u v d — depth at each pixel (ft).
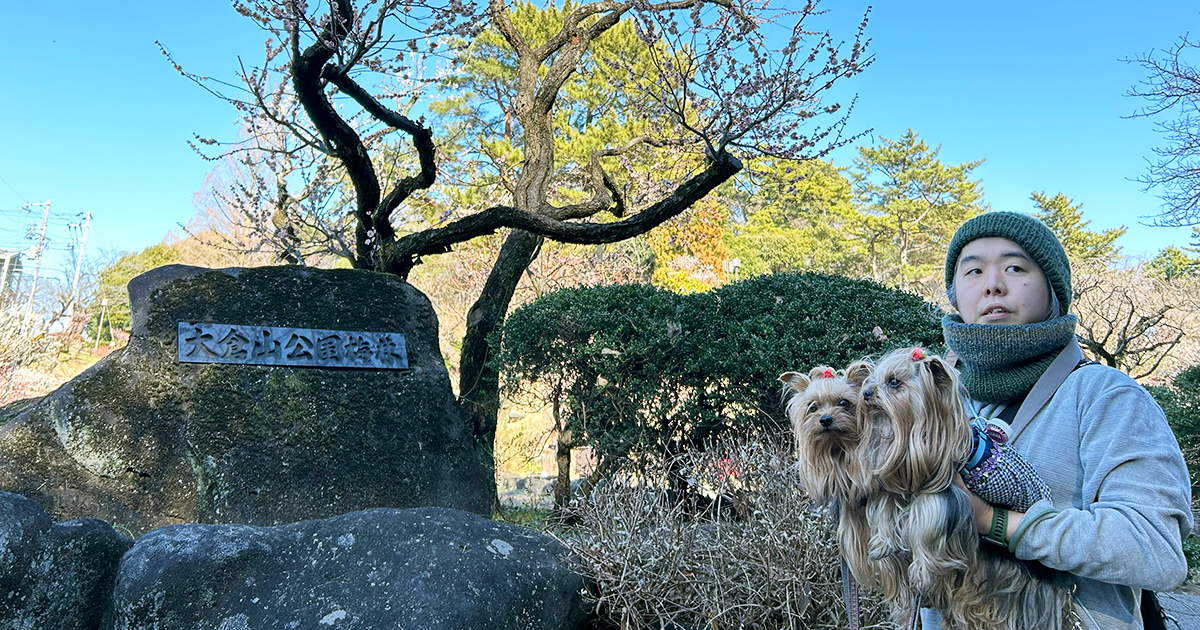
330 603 9.03
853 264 106.32
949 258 5.82
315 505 15.29
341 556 9.62
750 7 18.80
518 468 28.37
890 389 4.42
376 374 16.97
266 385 15.75
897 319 15.97
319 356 16.46
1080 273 50.14
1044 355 5.15
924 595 4.62
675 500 13.91
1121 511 4.28
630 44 56.34
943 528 4.18
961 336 5.26
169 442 14.61
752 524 10.68
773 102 18.62
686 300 17.48
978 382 5.32
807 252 100.58
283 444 15.46
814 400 4.71
